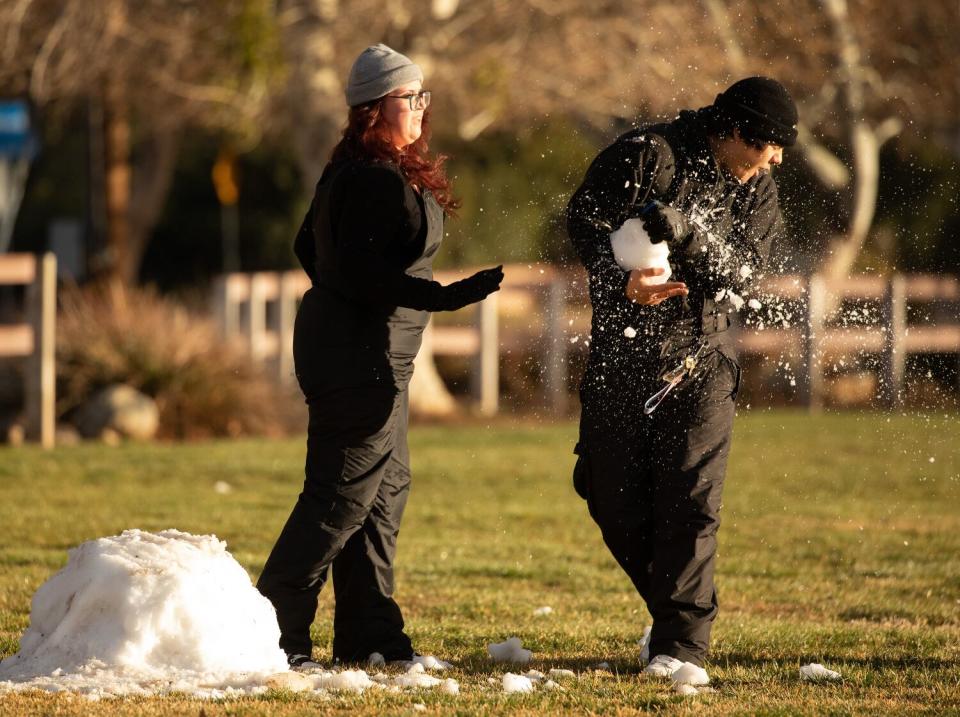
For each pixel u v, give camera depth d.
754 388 73.31
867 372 68.81
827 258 80.81
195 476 44.91
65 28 68.31
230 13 67.56
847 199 80.38
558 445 56.50
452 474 47.72
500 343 73.56
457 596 26.72
